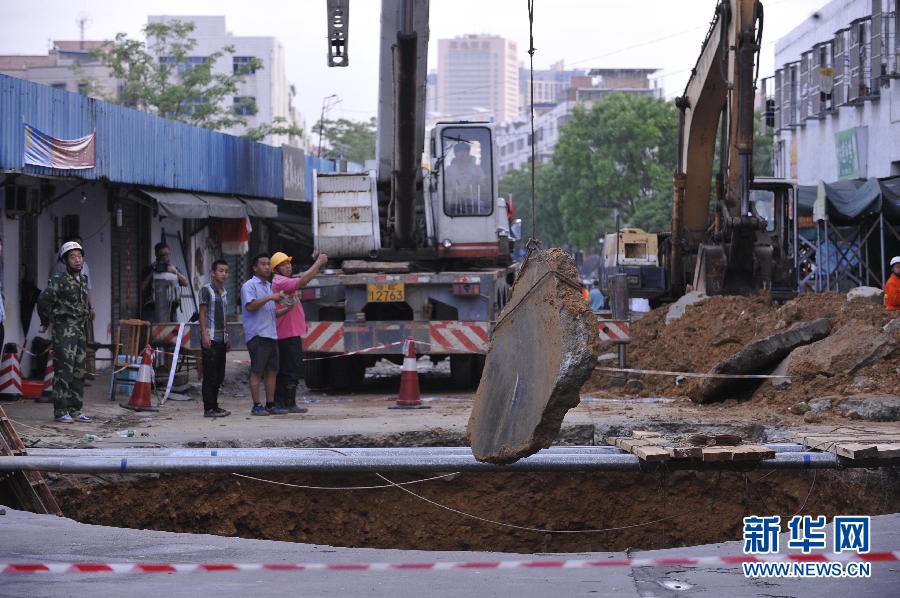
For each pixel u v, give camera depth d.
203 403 20.16
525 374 9.83
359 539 14.86
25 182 22.53
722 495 14.95
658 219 95.44
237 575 9.02
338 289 22.36
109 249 27.61
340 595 8.22
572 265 9.55
